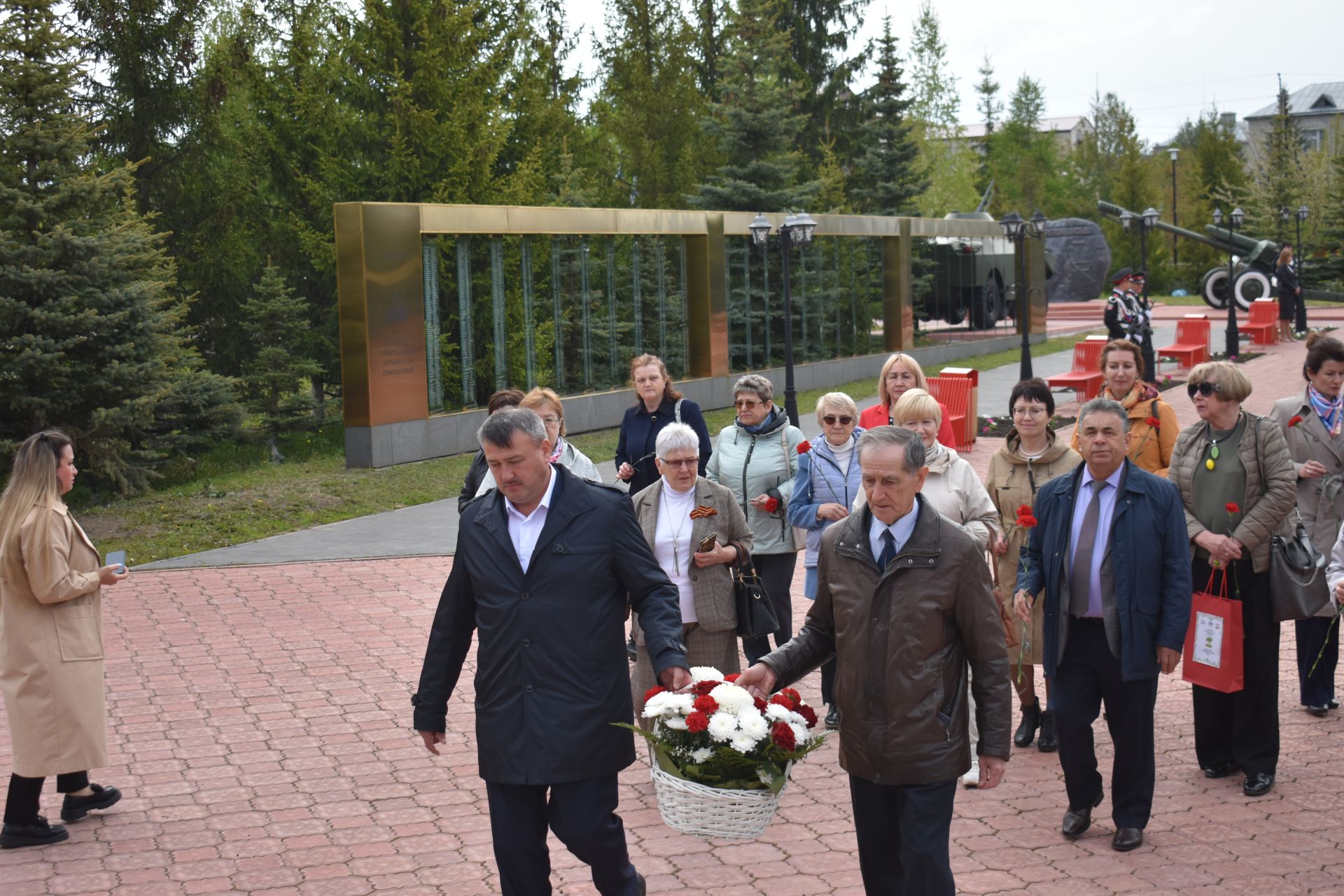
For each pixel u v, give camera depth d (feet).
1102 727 22.59
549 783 13.38
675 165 119.75
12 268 45.65
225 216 77.36
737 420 23.77
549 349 63.87
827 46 151.64
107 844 17.99
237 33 88.53
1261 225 186.39
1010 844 17.33
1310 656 22.40
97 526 42.96
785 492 22.90
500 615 13.62
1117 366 22.48
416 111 74.43
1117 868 16.42
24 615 17.95
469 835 18.22
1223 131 240.32
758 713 13.96
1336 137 216.13
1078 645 17.30
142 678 26.53
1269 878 16.02
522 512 14.01
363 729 23.09
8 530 17.80
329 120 75.66
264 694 25.25
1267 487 19.08
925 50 193.36
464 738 22.57
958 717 13.24
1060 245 177.06
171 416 52.95
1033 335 118.93
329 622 31.14
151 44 76.69
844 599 13.48
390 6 75.56
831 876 16.52
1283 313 111.86
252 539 41.91
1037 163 279.90
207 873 16.97
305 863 17.26
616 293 68.64
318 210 77.56
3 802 19.94
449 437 57.31
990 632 13.21
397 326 54.54
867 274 93.61
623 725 13.75
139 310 48.80
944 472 20.22
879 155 134.51
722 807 13.87
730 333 77.46
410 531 42.75
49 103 48.67
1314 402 22.56
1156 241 208.03
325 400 79.41
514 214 60.03
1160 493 16.89
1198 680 18.71
